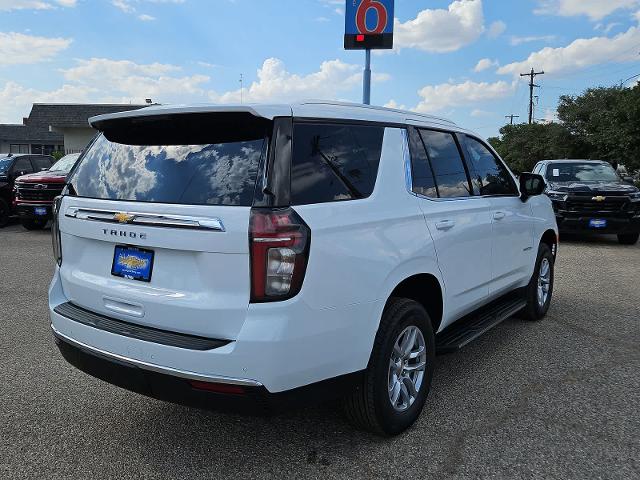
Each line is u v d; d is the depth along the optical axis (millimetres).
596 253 10539
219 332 2682
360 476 3010
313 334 2752
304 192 2799
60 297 3463
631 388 4164
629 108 29641
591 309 6418
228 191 2729
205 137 2973
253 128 2844
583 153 46438
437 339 4102
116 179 3160
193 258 2750
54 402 3902
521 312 5902
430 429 3527
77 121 38312
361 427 3359
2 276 8047
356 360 3010
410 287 3662
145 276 2918
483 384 4238
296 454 3234
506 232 4816
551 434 3461
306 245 2682
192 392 2699
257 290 2611
